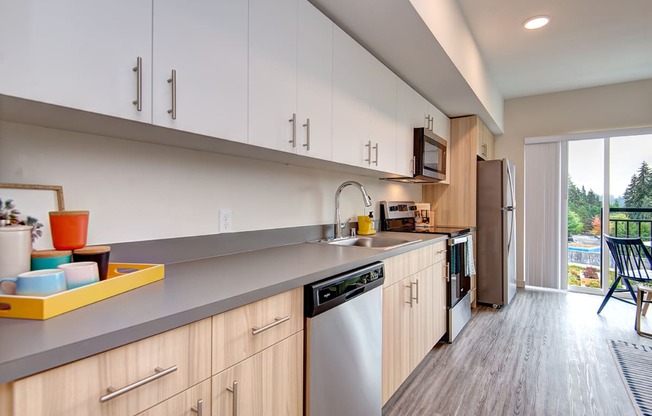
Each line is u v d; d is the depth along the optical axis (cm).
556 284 433
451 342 271
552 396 195
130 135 109
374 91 204
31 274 72
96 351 59
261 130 125
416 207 349
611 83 396
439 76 252
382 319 167
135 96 87
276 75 131
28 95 69
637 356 246
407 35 191
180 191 135
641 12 250
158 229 127
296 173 198
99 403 60
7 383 50
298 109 142
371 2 159
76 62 76
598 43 298
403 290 193
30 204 93
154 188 126
